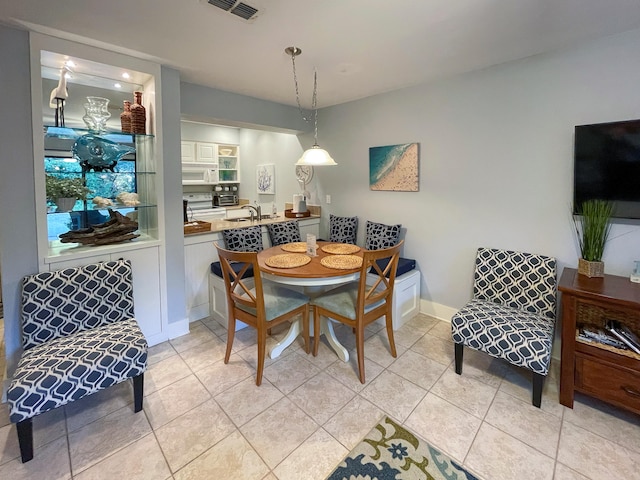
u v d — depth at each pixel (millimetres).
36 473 1552
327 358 2553
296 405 2010
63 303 2055
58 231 2459
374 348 2703
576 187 2277
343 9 1762
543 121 2453
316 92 3398
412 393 2121
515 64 2543
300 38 2111
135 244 2553
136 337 1962
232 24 1923
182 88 3021
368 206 3770
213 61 2500
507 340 2004
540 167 2504
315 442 1730
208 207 6098
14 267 2049
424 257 3326
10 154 1985
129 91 2832
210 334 2938
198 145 5895
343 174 3994
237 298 2299
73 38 2098
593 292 1843
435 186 3154
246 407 1995
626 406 1802
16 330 2078
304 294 2658
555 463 1595
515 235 2688
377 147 3553
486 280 2648
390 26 1956
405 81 3045
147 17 1840
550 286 2363
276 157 5152
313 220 4324
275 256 2693
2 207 1984
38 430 1812
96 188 2637
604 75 2160
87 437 1767
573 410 1956
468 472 1547
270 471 1562
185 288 3018
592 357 1878
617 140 2080
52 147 2367
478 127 2803
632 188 2059
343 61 2520
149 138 2686
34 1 1662
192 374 2332
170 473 1556
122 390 2166
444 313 3232
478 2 1704
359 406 2002
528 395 2098
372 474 1537
